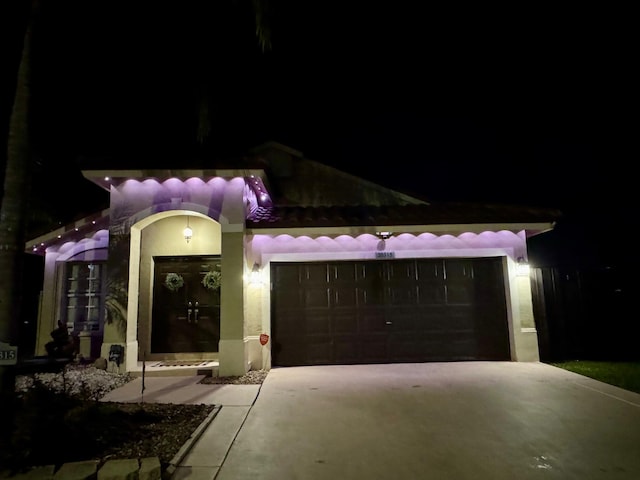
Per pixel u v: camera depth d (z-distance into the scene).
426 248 11.80
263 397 8.17
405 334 11.62
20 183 5.89
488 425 6.45
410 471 4.95
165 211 10.49
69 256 12.17
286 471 5.00
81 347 11.36
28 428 4.90
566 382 9.05
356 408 7.42
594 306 12.09
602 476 4.75
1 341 5.46
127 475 4.53
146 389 8.80
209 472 4.95
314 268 11.76
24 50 6.19
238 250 10.38
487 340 11.69
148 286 11.84
